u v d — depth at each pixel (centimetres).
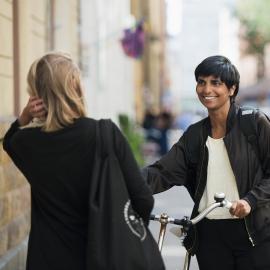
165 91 9431
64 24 1541
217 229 530
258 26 6072
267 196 517
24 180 984
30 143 430
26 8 1072
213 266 534
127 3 3816
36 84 432
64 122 425
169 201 1812
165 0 8006
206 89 528
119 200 419
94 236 414
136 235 419
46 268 427
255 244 523
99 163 425
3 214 855
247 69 10450
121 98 3366
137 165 430
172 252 1093
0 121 859
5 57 970
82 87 434
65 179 428
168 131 3183
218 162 535
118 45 3098
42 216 435
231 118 532
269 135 528
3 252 851
